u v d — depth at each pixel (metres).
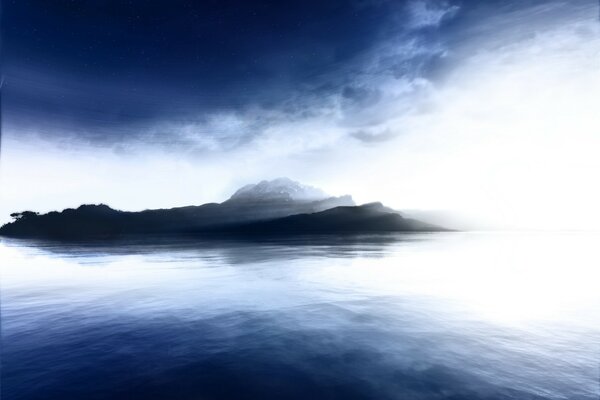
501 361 5.51
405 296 10.28
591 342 6.37
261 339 6.69
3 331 7.28
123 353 6.04
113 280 13.61
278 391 4.65
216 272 15.37
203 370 5.32
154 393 4.64
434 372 5.14
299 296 10.36
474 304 9.25
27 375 5.19
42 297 10.61
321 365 5.45
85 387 4.82
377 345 6.30
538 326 7.33
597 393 4.48
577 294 10.46
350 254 23.16
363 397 4.45
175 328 7.43
